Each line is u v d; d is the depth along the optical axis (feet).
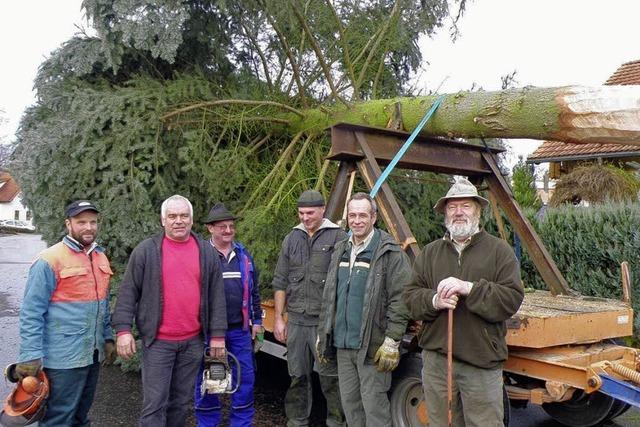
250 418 13.94
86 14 18.45
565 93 12.01
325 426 14.84
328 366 12.94
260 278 17.44
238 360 13.74
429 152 16.87
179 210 11.76
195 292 11.90
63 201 18.88
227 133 20.75
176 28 17.71
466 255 9.98
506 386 12.20
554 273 16.24
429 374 10.32
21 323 10.64
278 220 18.22
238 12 19.67
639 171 35.17
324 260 13.25
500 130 13.57
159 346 11.64
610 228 20.49
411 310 10.23
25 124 21.71
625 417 15.87
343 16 22.22
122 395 17.52
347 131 15.57
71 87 20.20
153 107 19.06
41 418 10.77
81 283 11.25
